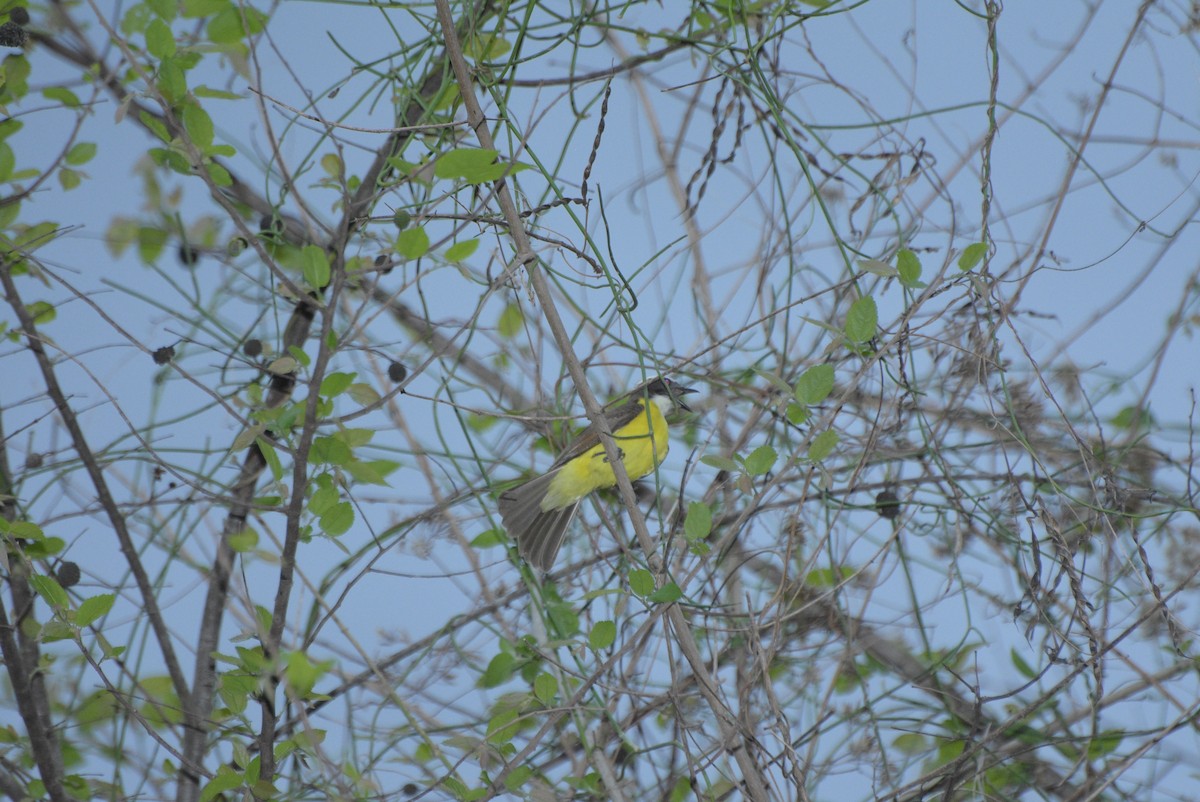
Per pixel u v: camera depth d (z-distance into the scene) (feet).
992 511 29.66
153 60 25.81
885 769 26.71
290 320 31.22
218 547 29.81
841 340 23.09
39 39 30.12
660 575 23.81
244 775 23.72
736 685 27.89
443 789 24.97
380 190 27.14
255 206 32.14
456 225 25.50
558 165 26.20
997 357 27.09
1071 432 26.35
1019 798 28.63
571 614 27.99
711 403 33.78
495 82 26.50
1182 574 28.37
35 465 28.07
